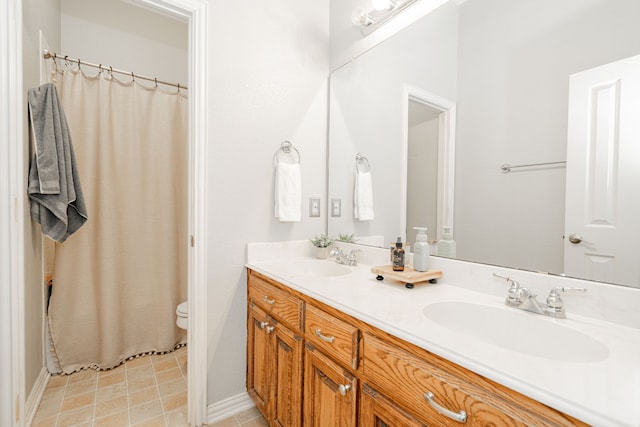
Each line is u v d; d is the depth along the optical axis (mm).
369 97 1661
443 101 1298
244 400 1659
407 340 741
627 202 825
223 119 1562
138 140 2207
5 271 1132
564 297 918
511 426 548
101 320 2043
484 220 1151
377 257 1581
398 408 775
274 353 1362
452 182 1264
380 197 1596
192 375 1517
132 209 2191
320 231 1930
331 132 1926
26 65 1418
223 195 1571
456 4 1254
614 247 847
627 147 825
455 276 1198
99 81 2078
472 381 614
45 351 1865
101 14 2354
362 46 1723
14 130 1171
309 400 1129
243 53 1620
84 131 2027
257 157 1675
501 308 937
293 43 1805
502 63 1105
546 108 990
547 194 987
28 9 1454
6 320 1135
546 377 550
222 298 1583
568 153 939
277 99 1741
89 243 2025
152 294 2262
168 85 2463
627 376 562
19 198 1201
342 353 968
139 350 2225
